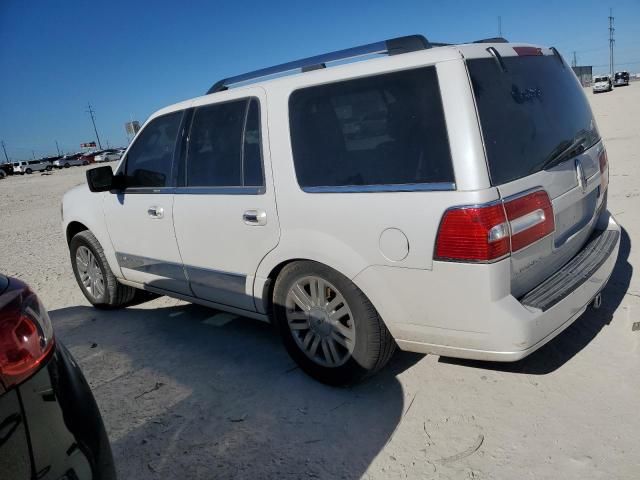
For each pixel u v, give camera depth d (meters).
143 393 3.48
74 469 1.69
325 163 3.01
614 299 4.02
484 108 2.59
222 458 2.74
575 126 3.29
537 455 2.52
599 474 2.37
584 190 3.19
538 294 2.75
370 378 3.34
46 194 22.86
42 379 1.73
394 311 2.84
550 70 3.26
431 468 2.52
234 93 3.56
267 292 3.47
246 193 3.39
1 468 1.53
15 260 8.36
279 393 3.29
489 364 3.33
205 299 3.99
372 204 2.79
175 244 3.99
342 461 2.63
